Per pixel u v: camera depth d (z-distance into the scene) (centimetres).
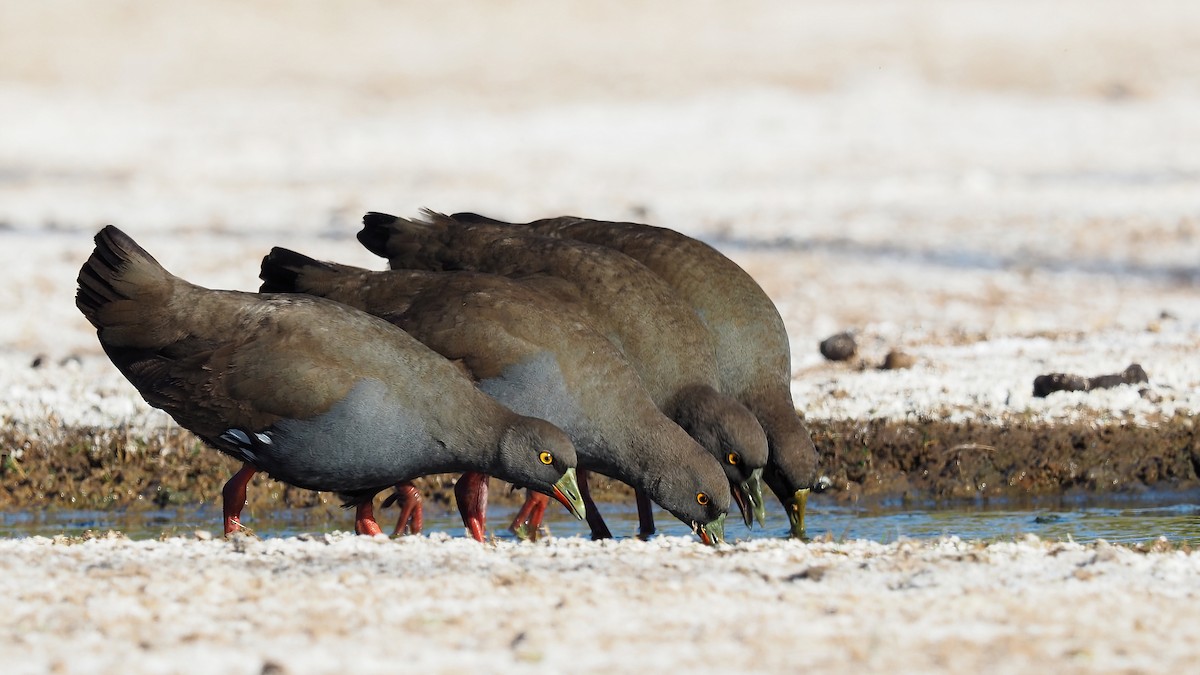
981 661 781
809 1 7444
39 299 2539
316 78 6122
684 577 941
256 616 853
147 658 777
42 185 4056
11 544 1052
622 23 7125
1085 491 1595
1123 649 802
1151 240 3077
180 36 6775
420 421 1162
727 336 1400
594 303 1346
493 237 1435
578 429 1259
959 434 1617
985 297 2553
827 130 4853
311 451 1167
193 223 3400
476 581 925
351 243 3069
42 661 775
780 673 762
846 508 1542
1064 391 1723
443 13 7312
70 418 1631
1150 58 6225
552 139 4778
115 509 1545
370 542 1046
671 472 1243
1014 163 4216
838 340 1981
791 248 3036
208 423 1186
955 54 6322
